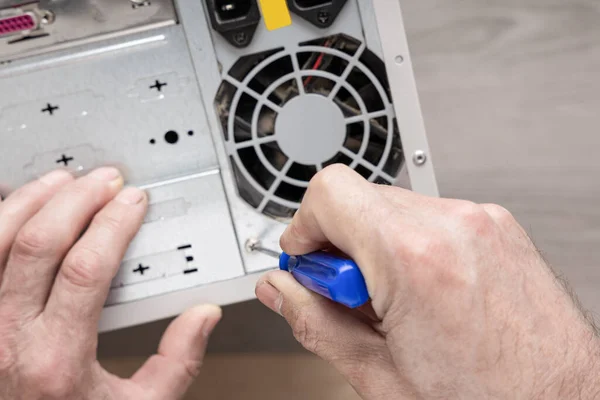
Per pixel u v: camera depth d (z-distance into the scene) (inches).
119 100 25.5
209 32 25.1
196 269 26.5
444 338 16.7
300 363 37.0
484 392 17.0
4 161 25.8
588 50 35.8
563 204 37.5
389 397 18.8
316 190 18.2
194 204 26.1
